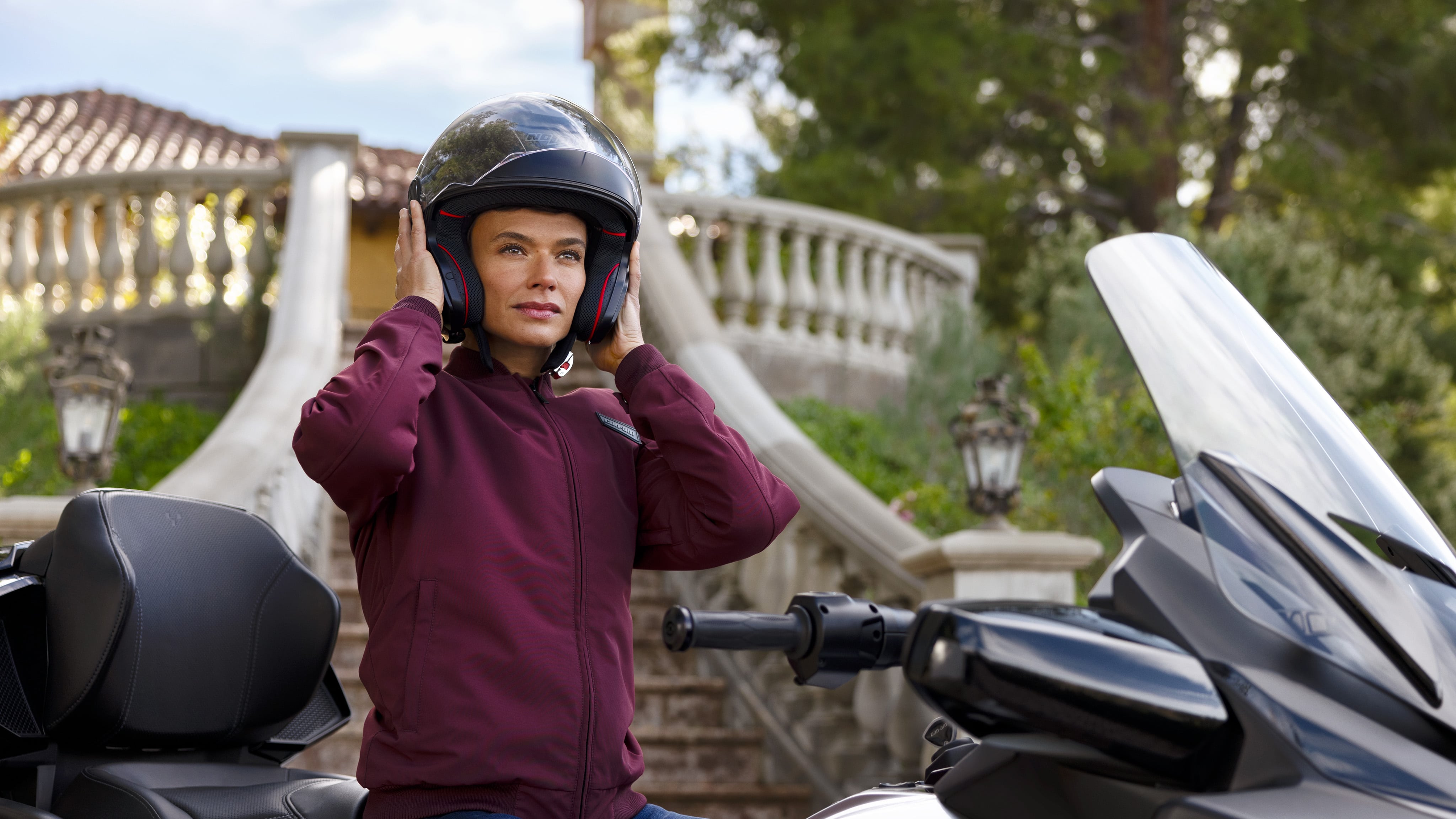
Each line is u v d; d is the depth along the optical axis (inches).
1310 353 379.9
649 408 67.9
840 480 200.8
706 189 617.6
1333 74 527.8
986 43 458.0
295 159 335.0
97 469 175.8
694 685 207.9
